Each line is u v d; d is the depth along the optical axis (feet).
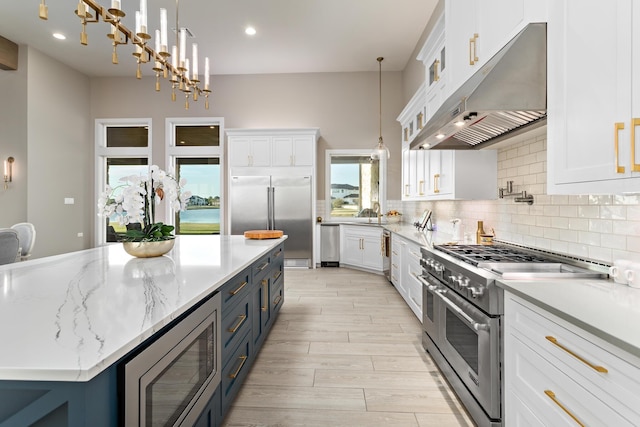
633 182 3.16
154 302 3.65
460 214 11.35
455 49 7.68
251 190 18.30
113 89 20.10
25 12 13.35
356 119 19.79
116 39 7.38
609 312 3.31
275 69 19.26
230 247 8.34
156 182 6.80
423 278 8.20
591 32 3.69
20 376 2.22
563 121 4.20
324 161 20.01
